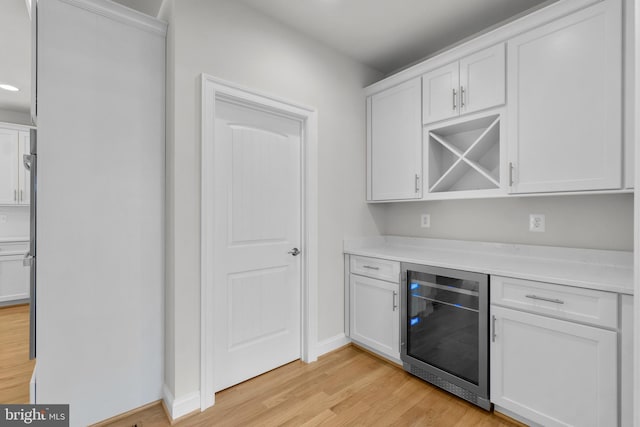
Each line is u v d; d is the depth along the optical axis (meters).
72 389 1.56
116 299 1.69
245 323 2.07
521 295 1.58
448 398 1.87
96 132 1.63
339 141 2.58
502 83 1.87
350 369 2.22
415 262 2.06
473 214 2.38
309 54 2.36
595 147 1.54
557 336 1.46
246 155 2.08
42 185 1.49
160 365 1.82
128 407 1.71
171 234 1.74
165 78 1.85
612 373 1.29
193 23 1.77
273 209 2.22
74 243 1.57
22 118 4.07
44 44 1.49
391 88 2.55
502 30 1.85
